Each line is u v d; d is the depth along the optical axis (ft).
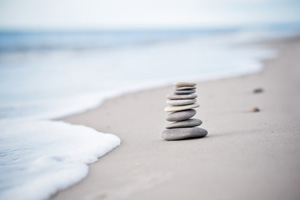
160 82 6.73
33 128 3.78
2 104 5.11
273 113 3.68
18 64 10.23
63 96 5.61
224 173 2.17
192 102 3.00
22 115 4.46
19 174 2.39
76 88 6.33
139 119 3.97
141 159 2.54
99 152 2.77
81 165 2.48
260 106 4.09
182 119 2.97
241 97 4.76
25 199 2.06
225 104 4.34
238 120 3.47
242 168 2.21
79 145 3.02
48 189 2.15
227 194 1.96
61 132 3.56
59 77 7.70
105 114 4.33
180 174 2.22
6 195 2.10
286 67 8.23
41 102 5.20
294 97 4.60
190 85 3.06
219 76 7.13
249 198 1.92
